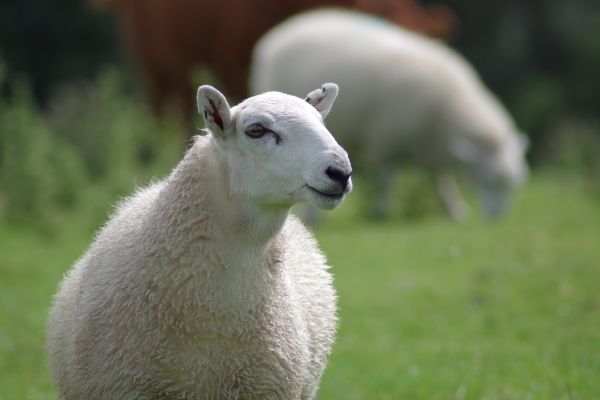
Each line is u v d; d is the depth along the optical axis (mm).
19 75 48000
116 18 49188
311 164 7492
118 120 24266
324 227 22281
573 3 64375
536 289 15492
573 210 24250
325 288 9055
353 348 12969
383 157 23750
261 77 24781
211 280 7621
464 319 14266
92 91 28312
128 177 21406
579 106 57375
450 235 20125
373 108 23547
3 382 11281
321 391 11250
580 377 11320
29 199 20625
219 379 7617
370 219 23609
